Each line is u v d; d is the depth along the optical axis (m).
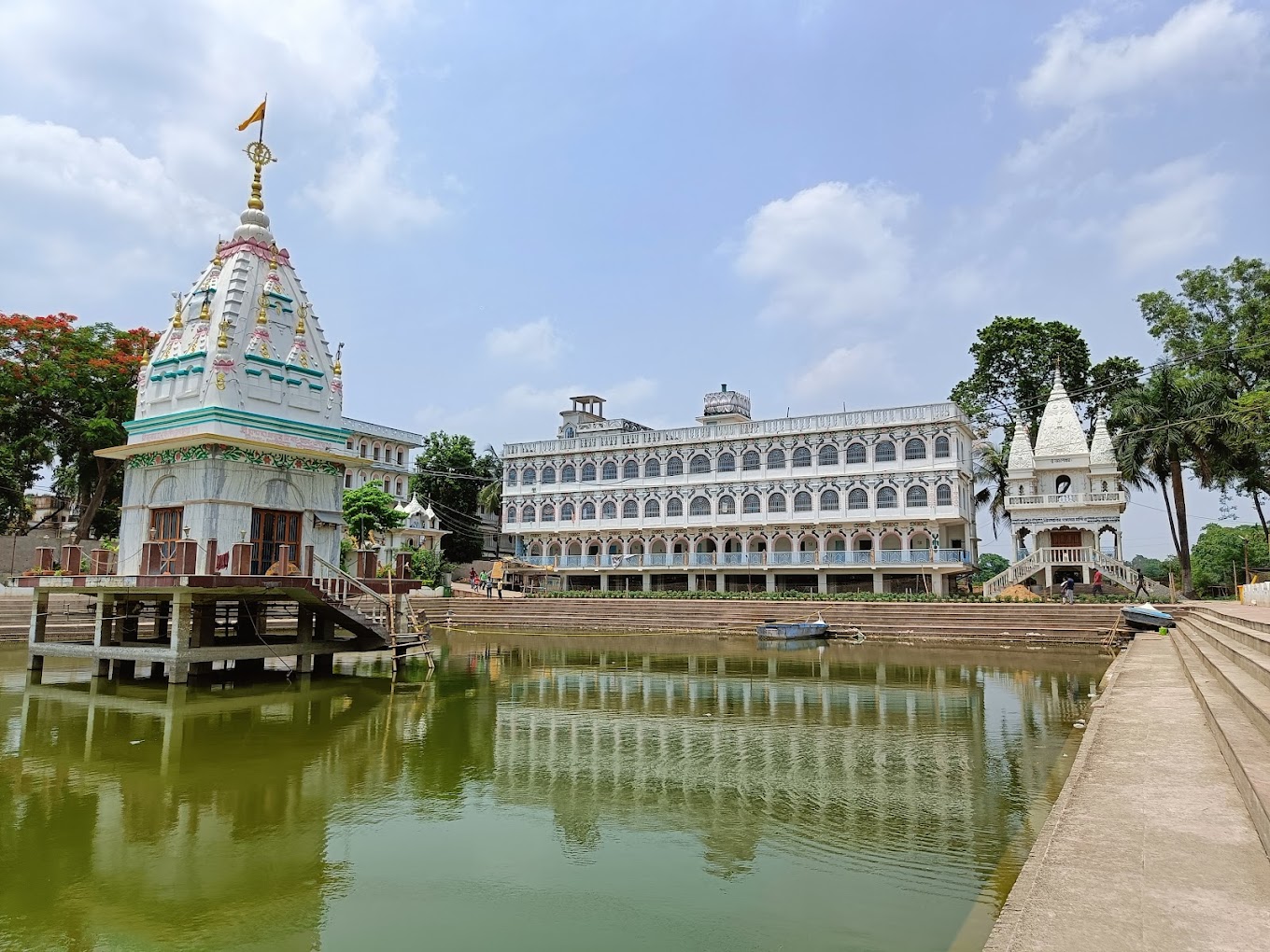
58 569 27.39
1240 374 47.97
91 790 12.89
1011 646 36.47
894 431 54.34
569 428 69.50
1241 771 8.84
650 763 14.50
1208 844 7.40
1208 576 62.31
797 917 8.24
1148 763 10.62
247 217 27.75
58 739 16.48
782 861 9.82
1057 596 43.56
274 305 26.95
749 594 49.16
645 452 62.91
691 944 7.76
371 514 55.03
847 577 56.16
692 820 11.35
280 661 29.27
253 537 25.00
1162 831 7.82
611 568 61.28
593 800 12.33
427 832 10.99
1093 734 12.70
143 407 26.66
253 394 25.53
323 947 7.78
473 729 17.61
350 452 27.53
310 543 26.38
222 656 23.03
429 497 72.25
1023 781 13.15
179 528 24.67
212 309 26.34
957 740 16.31
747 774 13.75
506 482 68.00
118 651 23.25
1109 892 6.32
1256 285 47.06
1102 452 47.78
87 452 43.38
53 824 11.23
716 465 60.28
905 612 41.94
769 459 58.41
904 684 24.53
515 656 33.31
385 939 7.97
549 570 62.47
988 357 56.28
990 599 42.66
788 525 56.84
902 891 8.84
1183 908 5.98
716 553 58.16
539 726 17.97
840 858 9.87
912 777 13.48
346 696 22.09
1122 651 31.11
